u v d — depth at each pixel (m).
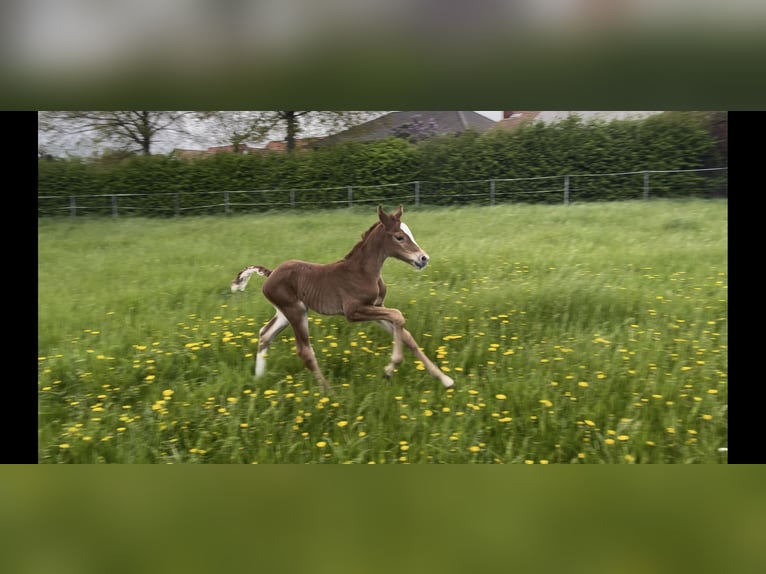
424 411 3.19
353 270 3.58
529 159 11.08
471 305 4.64
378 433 2.97
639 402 3.25
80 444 3.00
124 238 8.26
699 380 3.45
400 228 3.55
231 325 4.45
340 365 3.87
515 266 5.80
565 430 3.00
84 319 4.78
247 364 3.85
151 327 4.53
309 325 4.39
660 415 3.11
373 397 3.33
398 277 5.58
